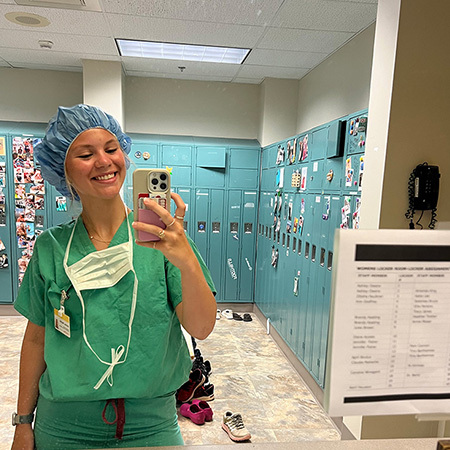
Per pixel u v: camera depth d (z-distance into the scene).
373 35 2.62
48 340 0.85
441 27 1.50
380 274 0.49
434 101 1.54
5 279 3.73
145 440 0.86
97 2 2.41
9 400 2.03
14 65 3.75
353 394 0.52
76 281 0.83
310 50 3.15
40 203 3.70
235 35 2.87
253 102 4.24
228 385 2.47
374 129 1.66
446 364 0.53
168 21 2.65
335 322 0.50
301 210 2.79
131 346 0.83
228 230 4.06
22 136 3.60
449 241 0.50
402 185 1.59
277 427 1.94
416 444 0.69
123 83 3.81
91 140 0.81
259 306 3.98
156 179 0.68
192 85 4.12
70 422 0.84
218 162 3.93
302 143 2.80
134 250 0.87
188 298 0.79
